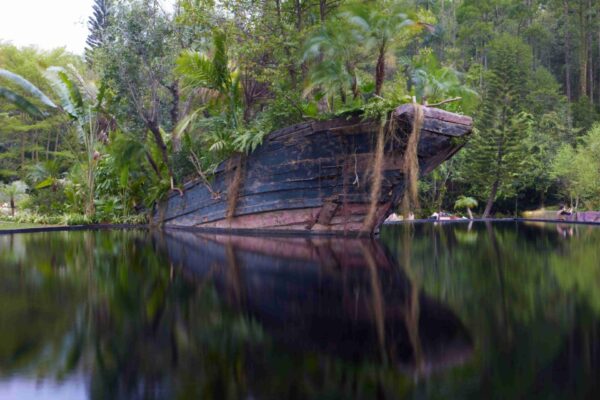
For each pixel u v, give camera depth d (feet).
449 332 9.05
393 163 33.09
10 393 6.22
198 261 21.86
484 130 80.89
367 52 35.76
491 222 64.44
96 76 69.36
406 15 33.35
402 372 6.90
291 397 6.07
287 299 12.66
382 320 10.12
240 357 7.61
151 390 6.34
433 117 30.35
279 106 40.52
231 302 12.25
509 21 149.48
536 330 9.04
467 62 133.69
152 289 14.40
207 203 45.96
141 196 61.16
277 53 43.34
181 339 8.77
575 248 26.66
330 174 35.96
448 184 94.22
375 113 31.50
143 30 49.19
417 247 28.07
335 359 7.57
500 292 13.32
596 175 67.31
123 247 29.40
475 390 6.18
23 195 76.69
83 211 61.57
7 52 105.70
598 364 7.03
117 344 8.39
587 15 132.57
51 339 8.79
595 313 10.44
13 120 104.99
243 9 43.32
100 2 108.99
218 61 43.01
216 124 44.96
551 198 93.97
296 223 38.63
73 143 84.94
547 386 6.24
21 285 15.28
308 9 45.80
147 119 50.31
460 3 154.51
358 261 21.36
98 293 13.67
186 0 45.09
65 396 6.11
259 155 40.09
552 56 161.27
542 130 99.45
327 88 37.78
